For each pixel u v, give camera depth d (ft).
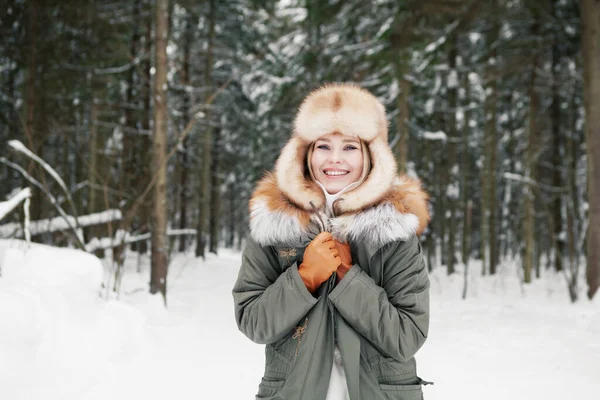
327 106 5.76
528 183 42.32
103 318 14.17
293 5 53.21
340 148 5.82
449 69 42.29
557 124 45.65
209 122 53.57
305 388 5.28
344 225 5.49
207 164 58.65
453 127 47.44
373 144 5.74
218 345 17.37
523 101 53.83
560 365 15.34
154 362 14.07
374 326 5.20
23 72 37.96
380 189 5.54
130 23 40.70
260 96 62.34
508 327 21.25
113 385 11.92
